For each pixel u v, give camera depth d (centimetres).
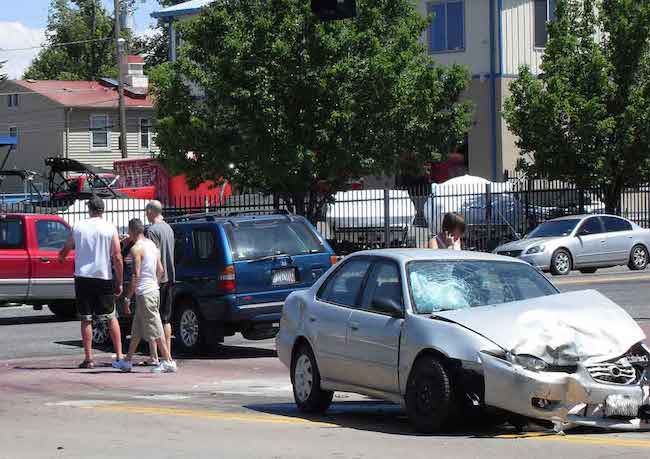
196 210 5050
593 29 5269
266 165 4500
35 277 3184
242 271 2373
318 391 1622
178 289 2462
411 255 1525
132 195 6581
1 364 2403
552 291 1513
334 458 1234
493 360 1314
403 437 1378
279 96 4509
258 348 2584
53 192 6475
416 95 4597
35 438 1441
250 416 1627
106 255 2239
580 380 1300
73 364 2375
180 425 1535
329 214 5116
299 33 4488
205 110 4697
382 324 1473
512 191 5200
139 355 2516
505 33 6488
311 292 1672
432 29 6675
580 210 5206
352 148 4550
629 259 4447
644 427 1344
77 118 9856
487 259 1539
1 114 10312
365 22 4609
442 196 5038
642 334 1374
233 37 4478
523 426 1409
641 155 5059
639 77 5150
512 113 5209
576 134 5038
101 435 1454
